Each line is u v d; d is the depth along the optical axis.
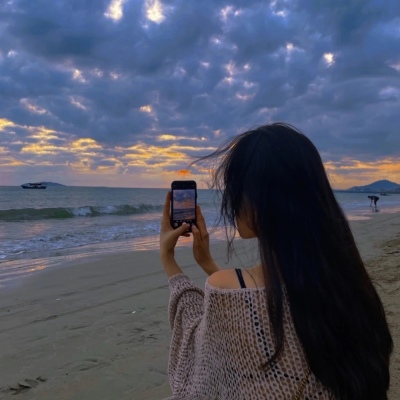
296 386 1.04
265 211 1.07
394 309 4.84
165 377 3.85
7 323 5.34
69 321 5.41
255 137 1.16
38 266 9.06
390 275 6.96
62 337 4.84
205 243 1.59
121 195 75.31
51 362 4.19
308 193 1.08
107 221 20.55
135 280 7.73
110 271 8.53
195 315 1.37
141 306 6.05
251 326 1.04
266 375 1.05
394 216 26.38
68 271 8.52
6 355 4.36
